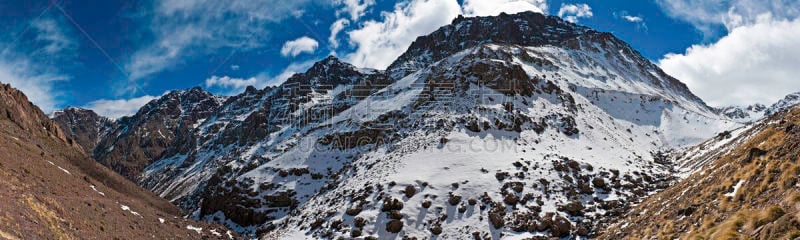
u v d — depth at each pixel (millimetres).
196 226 54656
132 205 49719
